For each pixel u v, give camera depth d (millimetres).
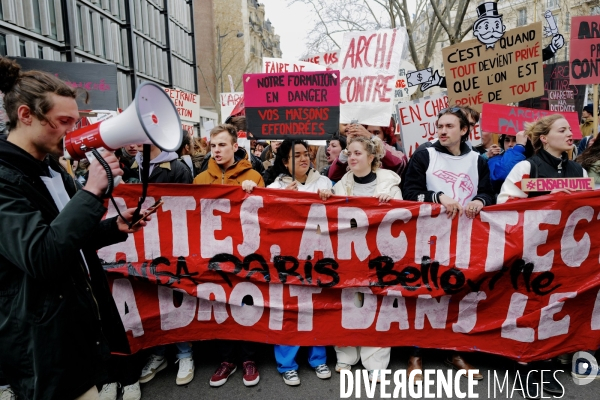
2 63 1521
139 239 3010
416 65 13344
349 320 3045
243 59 46594
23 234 1396
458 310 2998
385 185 3217
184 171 3664
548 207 2869
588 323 2955
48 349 1509
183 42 34250
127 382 2848
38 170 1594
